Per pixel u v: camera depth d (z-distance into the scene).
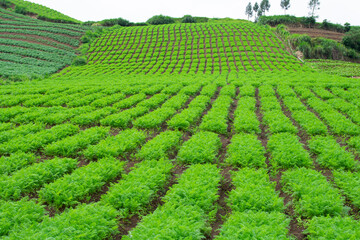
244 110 17.97
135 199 7.57
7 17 77.44
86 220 6.24
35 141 12.05
